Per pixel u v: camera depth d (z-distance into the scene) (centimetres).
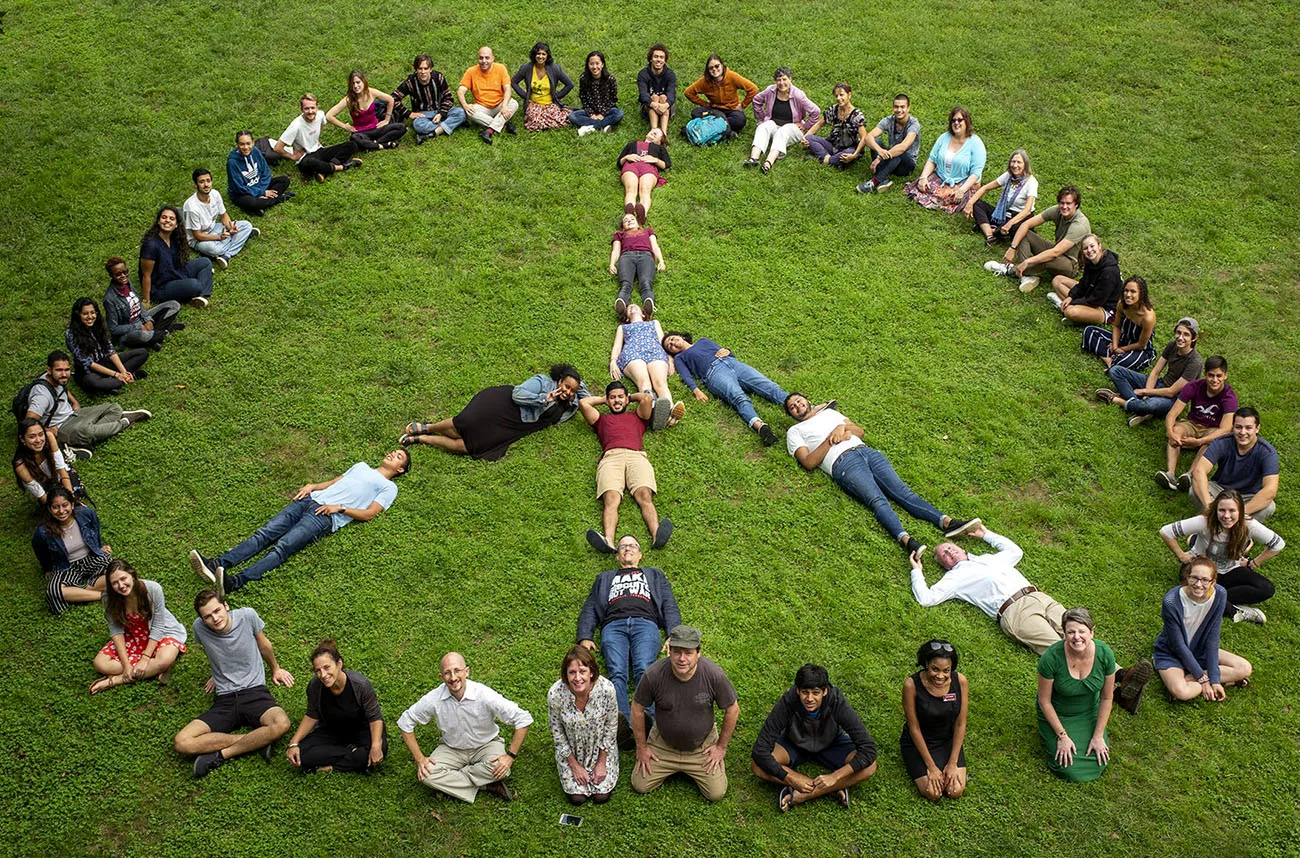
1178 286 1482
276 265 1471
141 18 1948
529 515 1165
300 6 2002
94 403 1280
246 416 1267
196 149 1656
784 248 1526
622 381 1327
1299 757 970
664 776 931
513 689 1006
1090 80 1852
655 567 1116
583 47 1908
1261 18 1989
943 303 1445
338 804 919
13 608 1071
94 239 1501
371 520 1156
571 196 1595
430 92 1708
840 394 1313
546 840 900
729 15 2005
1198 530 1088
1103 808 934
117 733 970
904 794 938
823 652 1048
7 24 1923
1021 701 1011
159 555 1120
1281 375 1349
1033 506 1194
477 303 1423
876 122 1748
